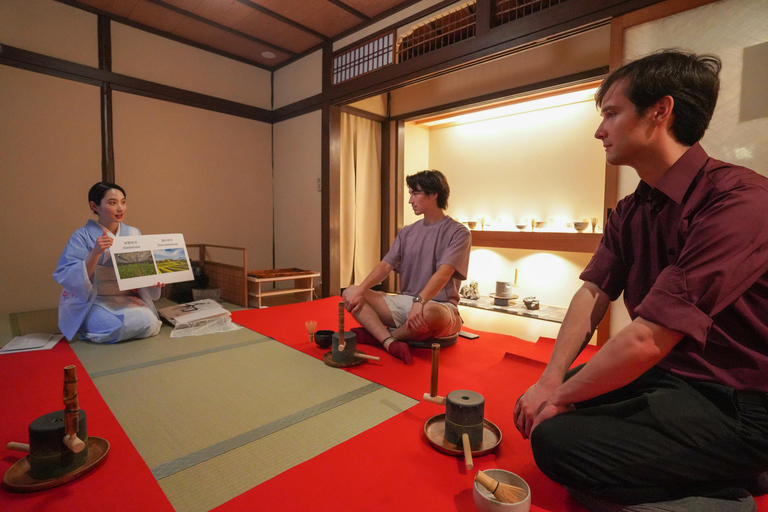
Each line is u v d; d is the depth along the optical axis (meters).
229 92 4.59
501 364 2.01
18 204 3.35
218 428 1.38
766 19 1.85
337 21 3.87
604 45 3.21
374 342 2.34
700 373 0.93
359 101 4.43
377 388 1.73
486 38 2.85
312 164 4.46
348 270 4.60
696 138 0.96
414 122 4.84
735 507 0.87
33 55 3.34
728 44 1.94
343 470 1.14
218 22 3.91
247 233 4.83
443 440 1.27
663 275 0.88
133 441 1.29
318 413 1.49
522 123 4.35
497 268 4.61
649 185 1.07
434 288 2.10
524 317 3.75
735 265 0.81
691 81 0.91
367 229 4.78
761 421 0.85
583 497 0.98
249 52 4.54
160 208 4.14
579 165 3.98
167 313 2.82
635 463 0.90
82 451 1.12
